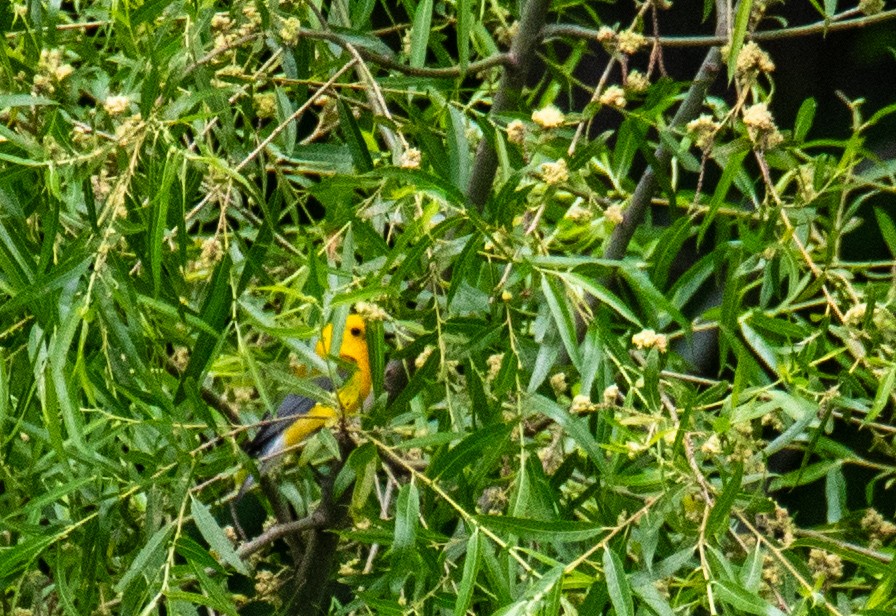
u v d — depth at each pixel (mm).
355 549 8789
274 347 7855
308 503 8328
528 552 5602
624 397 6457
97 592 6918
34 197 6176
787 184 8047
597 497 6543
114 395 6195
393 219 7031
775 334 7609
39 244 6477
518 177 6426
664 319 8242
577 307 6312
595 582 5543
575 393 8133
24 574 6508
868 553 6617
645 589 5598
